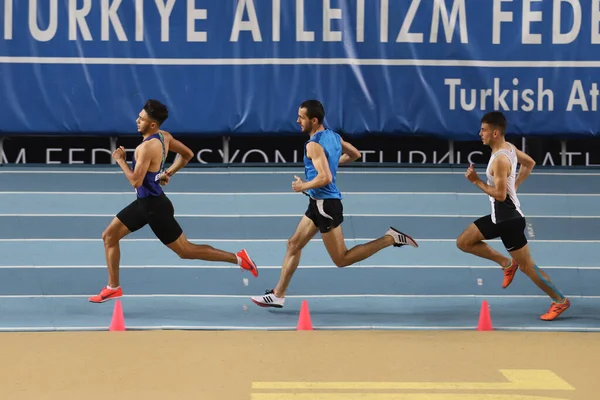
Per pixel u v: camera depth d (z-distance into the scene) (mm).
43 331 26250
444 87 44625
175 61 44375
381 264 34000
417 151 47031
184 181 42719
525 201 41094
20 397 18906
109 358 22609
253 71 44531
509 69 44469
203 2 44312
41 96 44125
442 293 31422
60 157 46406
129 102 44375
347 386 20000
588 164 47156
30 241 35344
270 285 31953
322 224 26859
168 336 25484
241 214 38906
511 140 47438
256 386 19922
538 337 25766
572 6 44312
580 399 19125
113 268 27922
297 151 46750
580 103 44500
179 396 19062
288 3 44469
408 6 44469
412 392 19562
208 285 31719
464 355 23312
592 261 34875
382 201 40594
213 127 44594
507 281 28516
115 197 40594
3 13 43844
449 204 40500
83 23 44094
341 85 44625
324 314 28875
